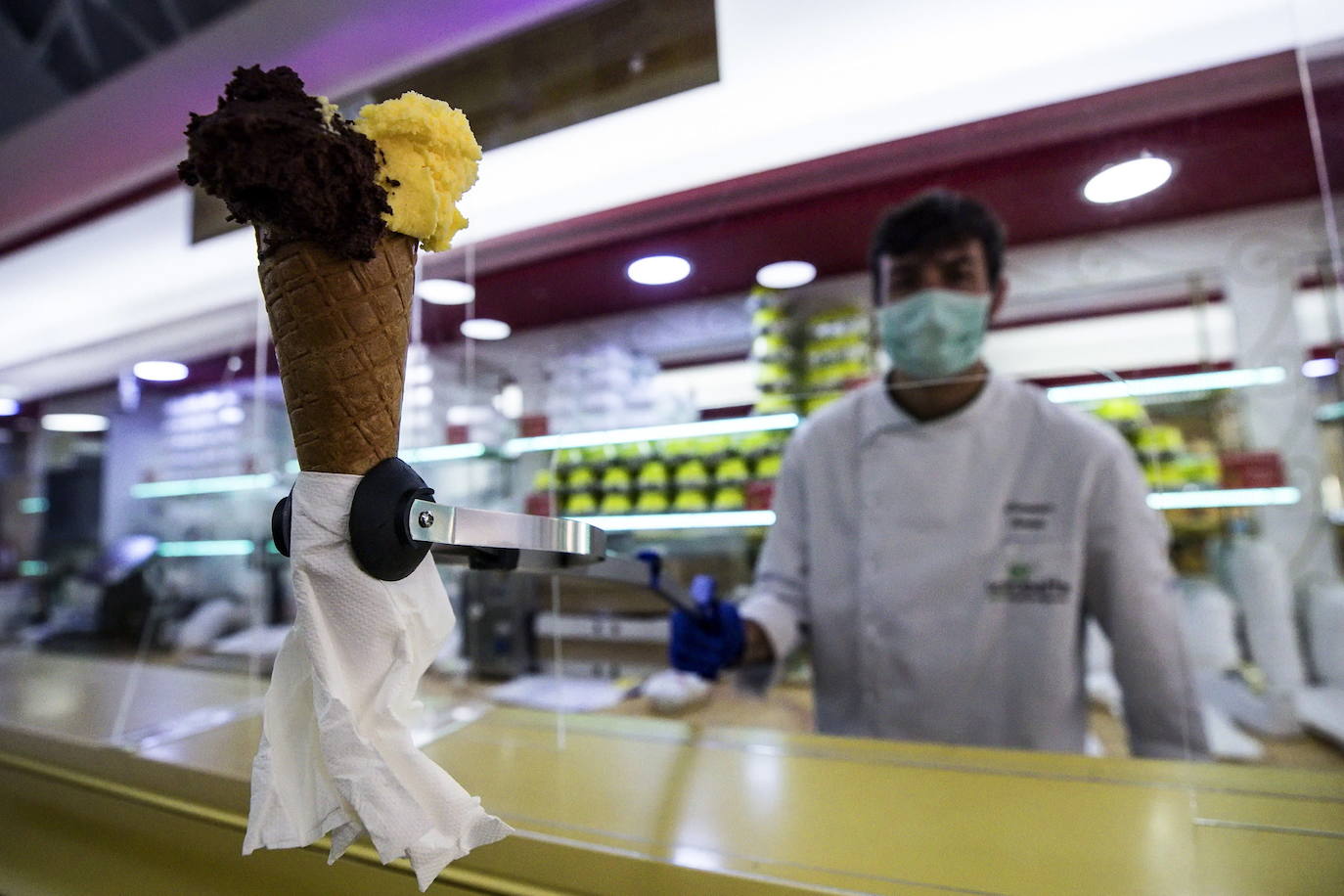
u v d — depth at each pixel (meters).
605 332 1.57
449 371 1.55
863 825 0.81
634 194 1.34
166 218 1.68
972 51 1.04
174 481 2.08
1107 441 1.55
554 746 1.12
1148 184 1.32
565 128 1.14
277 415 1.83
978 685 1.58
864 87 1.10
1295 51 1.06
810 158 1.28
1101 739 1.57
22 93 2.07
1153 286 1.59
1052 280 1.55
